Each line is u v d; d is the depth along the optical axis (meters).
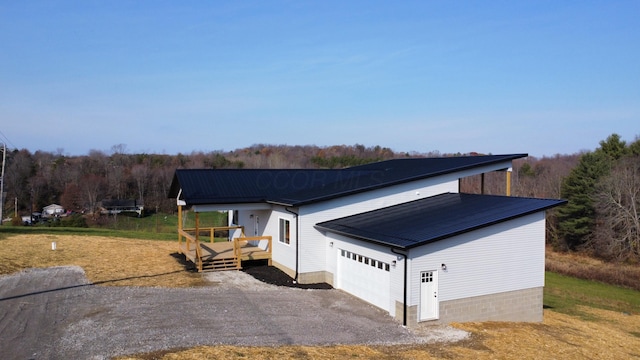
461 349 11.58
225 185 21.14
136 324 11.68
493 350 11.76
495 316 14.91
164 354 9.55
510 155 21.91
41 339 10.49
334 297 16.03
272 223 20.30
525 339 13.16
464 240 14.24
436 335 12.67
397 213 17.66
